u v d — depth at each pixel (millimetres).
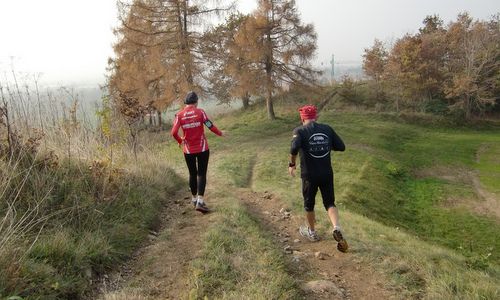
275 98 41156
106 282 3889
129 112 8633
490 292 4035
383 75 44062
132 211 5559
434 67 42125
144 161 8398
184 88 27500
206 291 3654
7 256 3324
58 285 3369
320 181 5016
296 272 4438
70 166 5566
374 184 20766
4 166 4715
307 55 30828
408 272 4441
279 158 20750
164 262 4344
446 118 40250
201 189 6270
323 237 5688
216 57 29656
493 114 44375
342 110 41188
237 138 29219
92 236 4375
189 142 6203
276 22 30375
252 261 4371
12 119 5633
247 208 7164
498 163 27312
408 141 32531
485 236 16641
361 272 4531
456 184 23250
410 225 17688
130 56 29500
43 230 4238
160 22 28766
